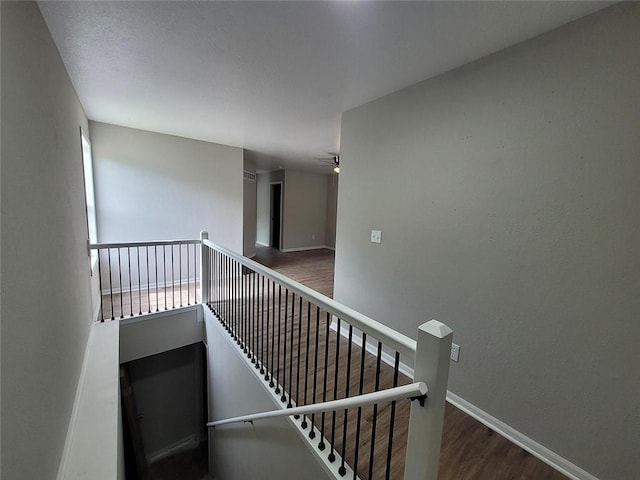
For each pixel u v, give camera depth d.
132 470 3.16
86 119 3.28
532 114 1.58
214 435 3.23
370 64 1.94
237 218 4.93
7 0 1.03
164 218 4.25
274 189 8.59
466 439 1.73
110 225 3.85
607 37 1.33
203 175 4.53
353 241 2.84
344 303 2.99
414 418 0.93
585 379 1.46
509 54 1.67
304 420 1.74
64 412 1.58
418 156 2.20
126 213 3.95
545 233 1.56
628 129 1.29
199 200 4.53
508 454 1.63
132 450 3.17
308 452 1.62
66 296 1.76
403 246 2.36
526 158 1.62
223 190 4.75
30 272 1.16
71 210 2.04
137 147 3.94
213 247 3.17
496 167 1.75
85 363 2.29
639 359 1.30
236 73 2.14
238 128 3.68
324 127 3.50
